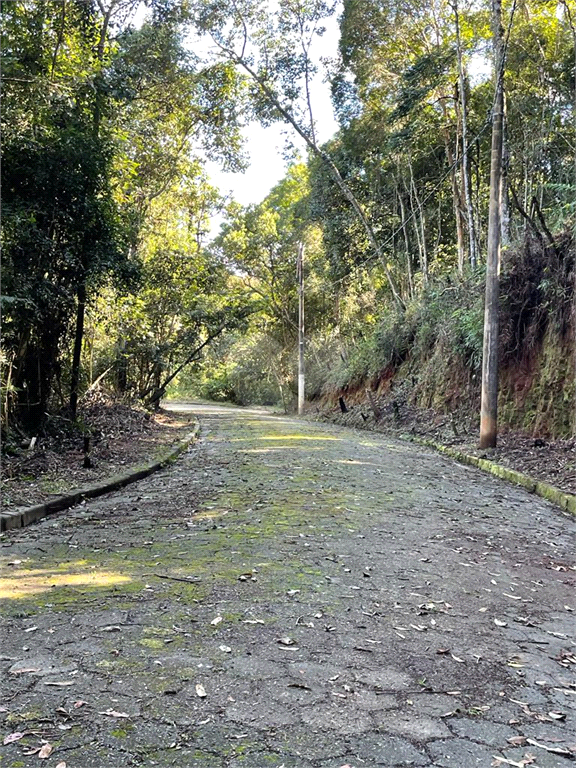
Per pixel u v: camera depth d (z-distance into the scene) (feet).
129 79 37.50
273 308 115.55
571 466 31.12
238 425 71.77
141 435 49.29
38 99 28.86
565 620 12.44
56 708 8.24
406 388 69.72
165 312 64.95
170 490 26.91
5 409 32.14
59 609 12.09
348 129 73.26
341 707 8.44
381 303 93.61
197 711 8.23
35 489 24.35
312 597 12.93
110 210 36.37
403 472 33.63
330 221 83.15
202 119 60.18
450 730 7.96
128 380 68.90
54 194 31.81
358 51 66.80
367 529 19.49
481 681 9.44
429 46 62.85
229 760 7.14
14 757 7.11
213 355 94.63
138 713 8.15
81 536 18.48
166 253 63.67
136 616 11.70
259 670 9.50
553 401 39.50
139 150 54.13
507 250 47.09
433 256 77.87
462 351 55.01
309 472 31.89
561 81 51.21
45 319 35.12
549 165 52.85
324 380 107.65
